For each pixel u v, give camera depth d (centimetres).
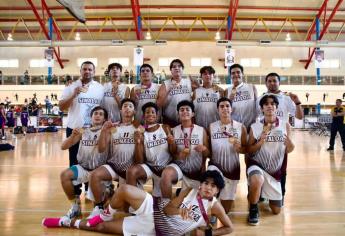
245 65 2138
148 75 390
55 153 808
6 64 2170
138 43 1606
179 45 2127
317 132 1570
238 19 1895
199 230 257
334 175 530
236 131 332
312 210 346
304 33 2041
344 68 2125
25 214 326
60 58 2147
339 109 871
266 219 319
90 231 281
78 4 635
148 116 330
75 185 322
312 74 2131
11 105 2023
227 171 331
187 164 330
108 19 1894
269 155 328
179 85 393
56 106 1883
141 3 1747
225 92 393
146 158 334
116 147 332
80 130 329
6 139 1149
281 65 2134
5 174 531
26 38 2077
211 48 2117
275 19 1898
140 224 260
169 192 308
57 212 333
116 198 264
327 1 1716
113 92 390
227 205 334
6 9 1820
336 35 2022
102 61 2144
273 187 328
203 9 1809
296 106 391
